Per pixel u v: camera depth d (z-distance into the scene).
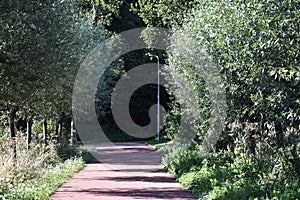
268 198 10.85
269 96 10.69
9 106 15.78
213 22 14.22
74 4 20.58
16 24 12.17
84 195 15.11
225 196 12.34
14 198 13.05
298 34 9.39
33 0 12.83
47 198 14.23
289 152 12.72
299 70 9.06
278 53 10.24
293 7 9.59
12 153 18.00
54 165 23.58
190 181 16.91
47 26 13.80
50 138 27.22
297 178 11.92
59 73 15.52
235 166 15.17
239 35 12.20
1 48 12.30
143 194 15.30
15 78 13.11
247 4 11.38
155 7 35.94
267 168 13.72
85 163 27.39
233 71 13.88
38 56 13.40
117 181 19.06
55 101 19.84
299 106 10.00
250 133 15.02
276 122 12.31
